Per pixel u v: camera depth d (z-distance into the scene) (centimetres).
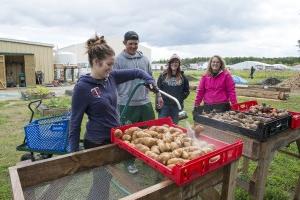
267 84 2334
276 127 291
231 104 429
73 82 2392
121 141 228
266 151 280
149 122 261
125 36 404
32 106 1073
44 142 369
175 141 213
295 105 1189
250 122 311
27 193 186
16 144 578
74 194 200
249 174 423
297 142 356
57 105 959
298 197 356
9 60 2019
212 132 322
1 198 353
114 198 206
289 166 472
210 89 480
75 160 210
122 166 235
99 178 217
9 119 831
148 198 157
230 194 216
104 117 250
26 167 186
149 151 200
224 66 471
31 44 2042
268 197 362
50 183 199
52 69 2253
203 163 178
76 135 248
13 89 1836
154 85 279
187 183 179
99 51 230
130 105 404
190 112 977
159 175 222
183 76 513
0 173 429
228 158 200
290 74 4444
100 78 246
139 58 418
